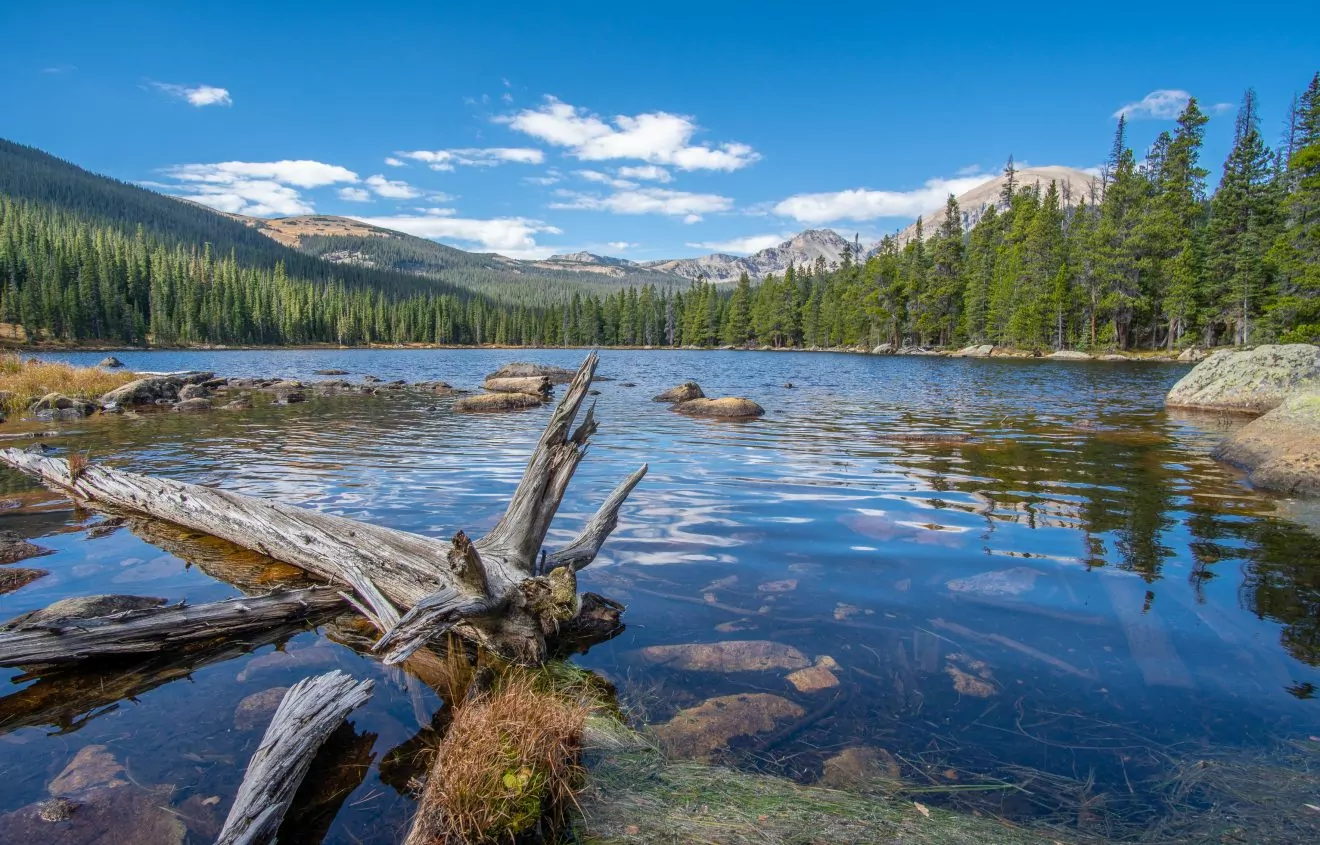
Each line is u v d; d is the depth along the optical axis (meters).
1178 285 50.34
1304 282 35.88
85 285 84.69
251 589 5.26
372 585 4.79
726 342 111.75
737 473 9.62
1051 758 3.08
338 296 130.88
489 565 4.59
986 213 76.06
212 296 100.56
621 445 12.38
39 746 3.22
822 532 6.62
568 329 127.50
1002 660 3.97
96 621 4.05
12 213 120.19
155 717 3.50
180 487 7.02
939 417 16.78
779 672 3.88
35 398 18.98
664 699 3.63
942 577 5.34
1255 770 2.94
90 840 2.57
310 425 15.91
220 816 2.75
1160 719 3.35
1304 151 36.03
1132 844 2.55
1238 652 4.01
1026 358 55.91
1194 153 52.03
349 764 3.09
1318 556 5.71
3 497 8.28
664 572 5.50
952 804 2.80
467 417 17.88
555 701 3.38
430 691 3.78
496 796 2.69
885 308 79.38
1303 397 9.95
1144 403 20.06
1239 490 8.34
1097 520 6.97
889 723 3.37
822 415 17.45
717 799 2.83
